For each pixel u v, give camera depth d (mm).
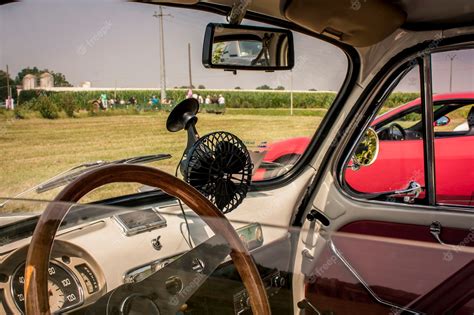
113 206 1521
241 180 1716
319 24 1924
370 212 2482
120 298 1106
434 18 2113
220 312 1122
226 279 1121
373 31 2018
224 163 1643
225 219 1118
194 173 1599
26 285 825
